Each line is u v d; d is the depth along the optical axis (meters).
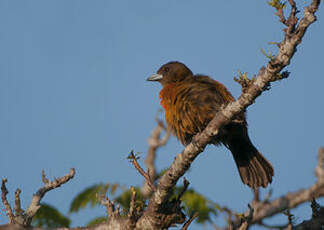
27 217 10.56
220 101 12.94
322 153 8.06
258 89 9.16
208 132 10.16
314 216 10.10
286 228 9.65
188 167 10.51
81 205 12.96
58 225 12.80
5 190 10.59
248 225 9.39
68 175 10.86
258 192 9.62
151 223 10.77
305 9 8.09
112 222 10.95
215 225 10.10
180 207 10.92
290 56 8.43
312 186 8.67
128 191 12.86
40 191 10.77
